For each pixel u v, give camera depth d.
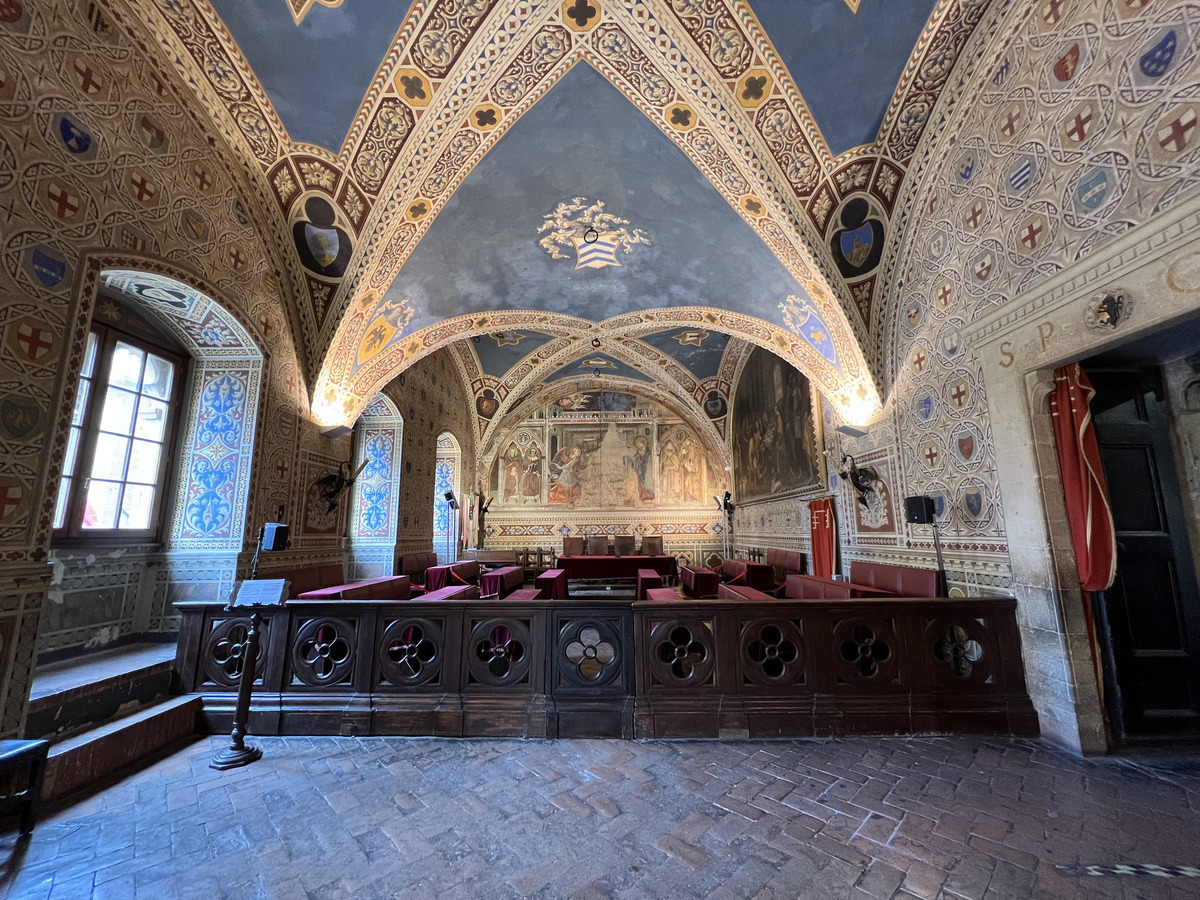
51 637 4.23
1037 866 2.42
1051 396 4.16
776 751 3.80
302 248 5.91
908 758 3.67
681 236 7.07
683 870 2.39
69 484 4.40
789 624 4.29
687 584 9.68
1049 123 4.00
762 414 11.84
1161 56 3.23
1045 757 3.68
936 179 5.30
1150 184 3.27
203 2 4.04
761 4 4.35
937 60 4.73
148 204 4.07
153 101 4.14
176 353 5.39
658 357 12.80
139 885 2.29
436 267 7.12
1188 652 3.92
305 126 5.09
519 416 15.52
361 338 6.84
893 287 6.07
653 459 15.70
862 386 6.72
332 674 4.32
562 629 4.31
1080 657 3.84
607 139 5.73
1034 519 4.15
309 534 6.36
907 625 4.30
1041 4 4.03
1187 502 4.13
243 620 4.40
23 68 3.12
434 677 4.29
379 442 9.28
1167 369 4.27
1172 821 2.82
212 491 5.30
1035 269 4.14
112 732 3.43
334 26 4.30
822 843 2.61
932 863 2.44
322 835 2.69
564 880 2.32
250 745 3.93
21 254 3.09
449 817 2.87
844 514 7.83
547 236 7.27
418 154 5.55
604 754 3.76
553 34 4.67
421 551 10.22
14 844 2.58
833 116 5.20
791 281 6.77
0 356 2.96
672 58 4.83
